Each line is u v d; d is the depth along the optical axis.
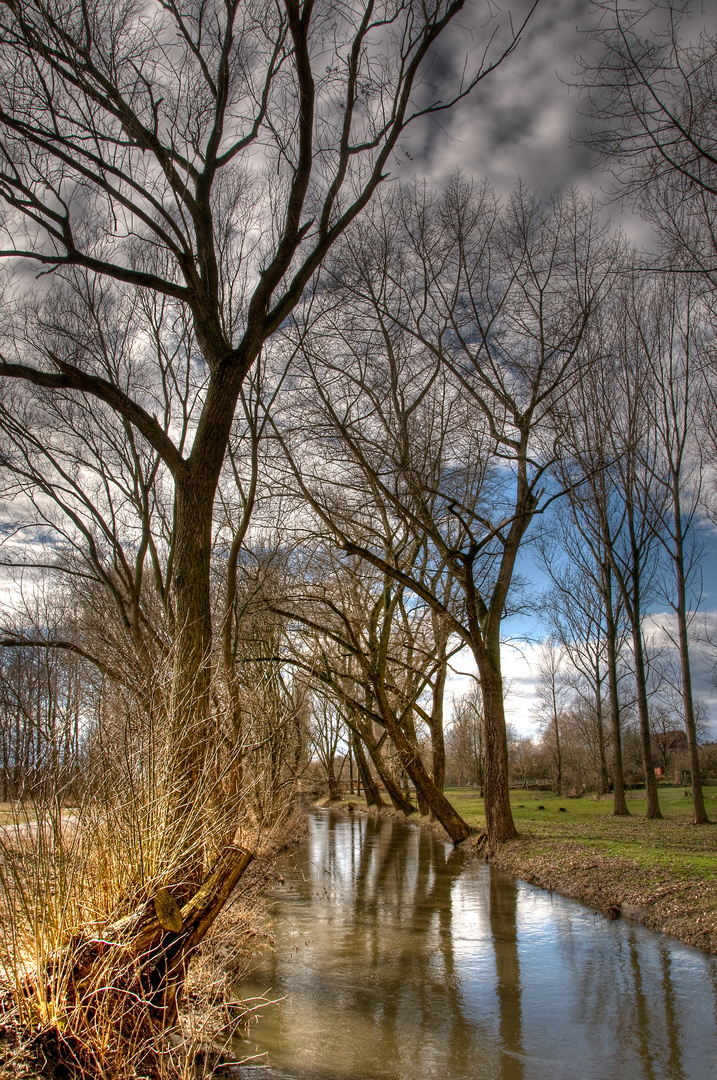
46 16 9.02
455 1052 6.81
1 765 5.30
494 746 19.95
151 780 5.95
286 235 10.26
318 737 41.44
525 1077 6.23
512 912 12.97
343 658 26.58
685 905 11.09
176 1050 5.70
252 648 24.08
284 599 20.98
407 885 16.27
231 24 10.64
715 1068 6.34
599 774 47.69
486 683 19.91
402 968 9.62
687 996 8.14
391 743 25.95
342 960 10.01
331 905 14.03
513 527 20.42
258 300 10.05
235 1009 7.71
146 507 18.12
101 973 5.02
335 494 21.48
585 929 11.39
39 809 5.24
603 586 30.83
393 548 21.86
